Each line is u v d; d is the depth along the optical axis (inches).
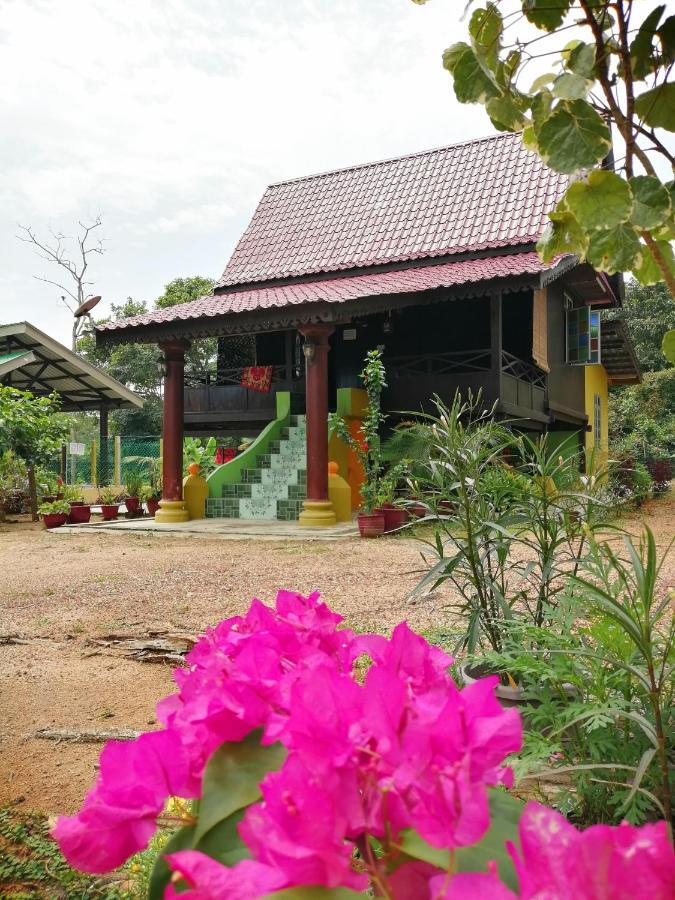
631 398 1290.6
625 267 57.6
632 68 56.1
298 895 24.4
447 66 60.7
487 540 93.2
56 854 79.2
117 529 434.3
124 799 31.0
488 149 644.1
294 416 517.0
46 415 534.0
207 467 629.9
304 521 409.4
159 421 1430.9
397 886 26.5
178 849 30.5
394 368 475.8
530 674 73.5
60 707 129.0
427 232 584.4
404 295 414.6
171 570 281.6
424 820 23.5
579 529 91.5
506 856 26.9
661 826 20.2
